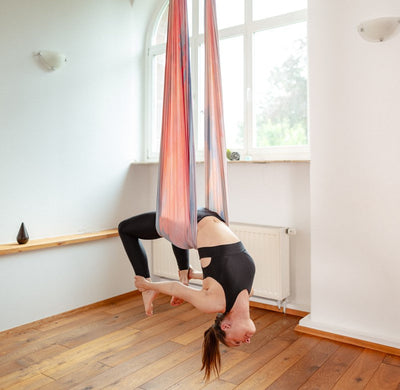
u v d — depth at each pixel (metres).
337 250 2.99
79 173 3.79
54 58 3.44
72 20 3.69
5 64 3.20
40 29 3.43
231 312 2.01
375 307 2.86
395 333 2.79
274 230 3.41
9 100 3.23
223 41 3.93
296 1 3.51
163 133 2.29
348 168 2.91
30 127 3.38
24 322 3.29
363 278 2.90
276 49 3.62
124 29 4.20
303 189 3.46
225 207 2.31
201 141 4.14
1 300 3.14
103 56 3.99
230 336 2.01
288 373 2.49
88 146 3.87
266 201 3.65
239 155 3.72
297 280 3.53
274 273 3.44
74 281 3.68
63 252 3.58
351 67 2.86
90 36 3.86
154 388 2.33
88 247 3.80
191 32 4.14
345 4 2.85
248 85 3.75
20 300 3.26
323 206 3.03
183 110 2.23
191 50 4.14
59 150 3.62
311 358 2.68
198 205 4.15
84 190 3.84
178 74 2.26
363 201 2.87
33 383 2.40
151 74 4.46
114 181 4.14
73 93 3.72
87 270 3.79
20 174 3.33
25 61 3.33
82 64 3.79
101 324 3.37
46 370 2.56
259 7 3.70
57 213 3.62
